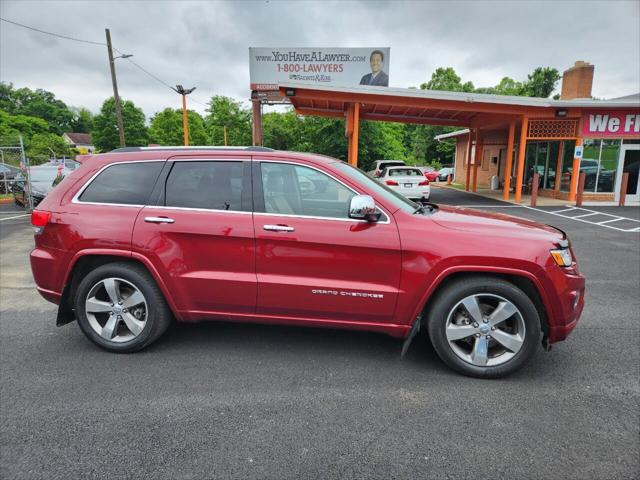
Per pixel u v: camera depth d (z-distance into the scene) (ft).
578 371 11.30
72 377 10.90
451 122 74.90
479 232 10.79
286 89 53.47
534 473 7.57
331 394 10.16
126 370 11.28
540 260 10.39
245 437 8.53
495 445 8.32
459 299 10.71
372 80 88.12
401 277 10.84
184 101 87.25
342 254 10.94
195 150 12.07
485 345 10.84
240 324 14.58
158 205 11.74
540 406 9.67
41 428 8.79
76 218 11.88
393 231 10.81
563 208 50.55
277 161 11.66
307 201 11.42
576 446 8.29
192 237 11.42
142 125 197.16
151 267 11.51
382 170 60.75
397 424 8.98
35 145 135.23
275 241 11.12
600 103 52.11
